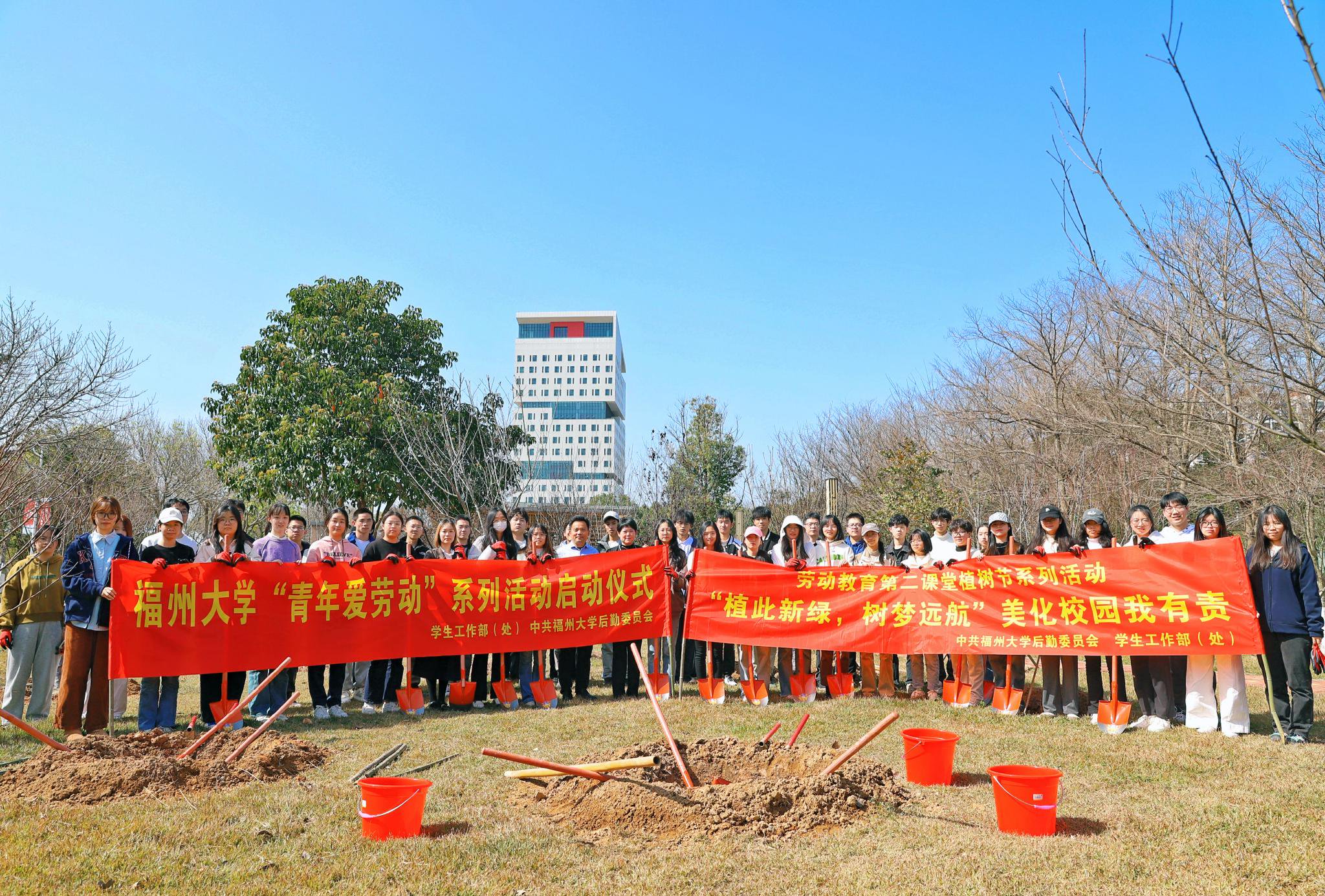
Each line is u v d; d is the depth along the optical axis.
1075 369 19.28
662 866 4.52
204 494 30.89
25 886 4.24
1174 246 11.70
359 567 8.71
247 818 5.26
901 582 8.95
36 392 10.07
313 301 22.09
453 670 9.17
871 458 26.73
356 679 9.97
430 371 23.00
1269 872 4.36
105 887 4.28
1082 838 4.87
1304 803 5.45
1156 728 7.61
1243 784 5.89
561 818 5.30
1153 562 7.84
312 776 6.30
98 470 12.65
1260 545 7.41
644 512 22.44
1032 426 19.64
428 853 4.70
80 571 7.62
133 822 5.14
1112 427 16.70
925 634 8.73
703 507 22.72
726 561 9.54
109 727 7.46
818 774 5.61
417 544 9.51
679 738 7.46
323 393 21.09
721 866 4.50
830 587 9.20
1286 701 7.35
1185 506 8.23
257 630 8.23
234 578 8.20
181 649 7.90
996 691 8.59
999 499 20.28
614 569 9.60
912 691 9.41
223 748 6.85
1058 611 8.20
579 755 6.92
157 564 7.87
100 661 7.78
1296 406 13.59
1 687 10.76
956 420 21.61
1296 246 10.88
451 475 19.97
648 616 9.62
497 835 4.96
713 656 10.09
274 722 8.30
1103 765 6.45
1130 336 16.67
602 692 10.32
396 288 23.02
